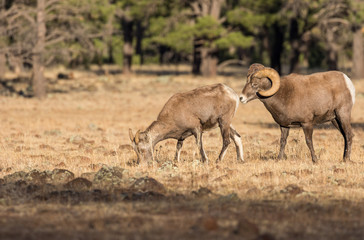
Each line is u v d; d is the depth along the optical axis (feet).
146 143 103.14
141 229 58.90
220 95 107.45
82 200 74.02
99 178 88.63
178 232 57.72
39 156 120.57
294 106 104.53
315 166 101.40
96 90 399.24
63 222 61.93
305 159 110.83
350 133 108.27
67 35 348.18
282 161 107.24
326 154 120.37
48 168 103.14
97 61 620.49
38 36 331.36
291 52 470.80
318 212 66.95
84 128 203.00
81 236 56.18
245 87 105.40
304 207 68.59
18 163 111.24
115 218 63.41
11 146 144.36
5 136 171.01
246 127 206.59
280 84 103.45
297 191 77.92
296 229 59.41
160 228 59.21
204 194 76.48
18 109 284.00
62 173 91.91
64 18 355.77
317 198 74.79
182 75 517.96
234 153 125.29
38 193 79.66
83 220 62.95
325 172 94.94
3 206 71.31
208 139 159.33
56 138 167.43
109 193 78.28
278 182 86.12
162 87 418.10
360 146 142.20
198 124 106.52
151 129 104.32
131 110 286.25
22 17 359.05
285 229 59.31
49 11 359.05
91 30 391.04
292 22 460.55
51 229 59.06
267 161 108.88
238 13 441.68
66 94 368.48
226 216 64.90
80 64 555.69
